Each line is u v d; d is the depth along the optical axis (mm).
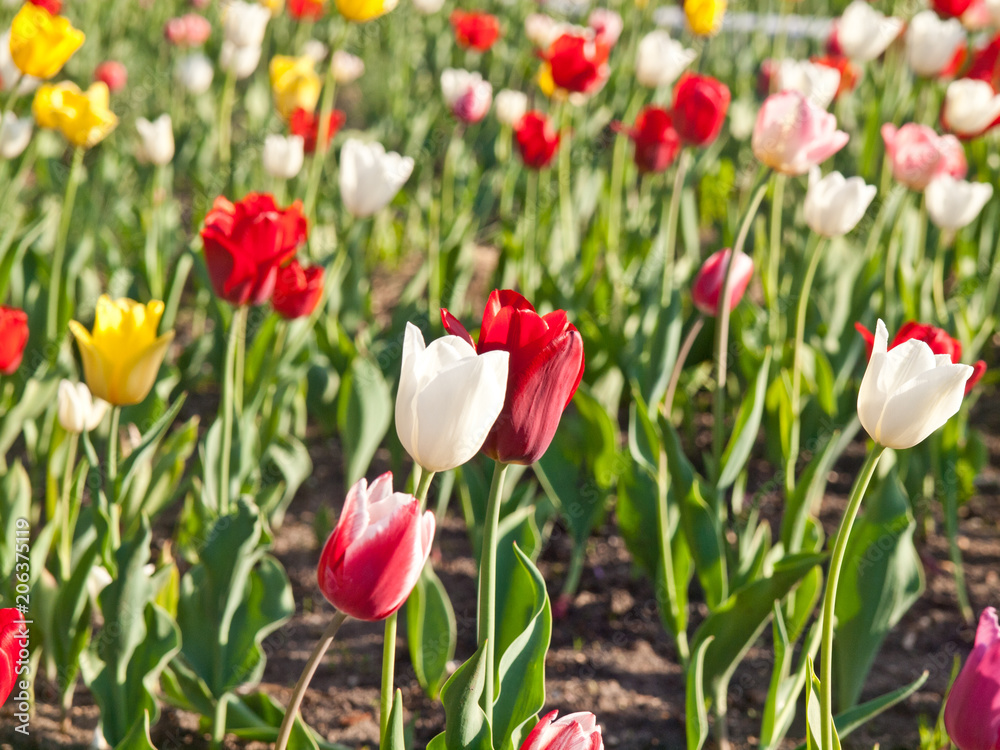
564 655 1882
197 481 1762
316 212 3369
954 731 1244
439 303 2643
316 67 4621
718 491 1651
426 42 5688
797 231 2920
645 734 1676
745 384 2559
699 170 3408
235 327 1563
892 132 2033
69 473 1581
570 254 2762
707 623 1497
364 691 1740
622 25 4785
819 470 1575
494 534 1258
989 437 2721
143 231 2988
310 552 2160
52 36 1587
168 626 1444
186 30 4500
